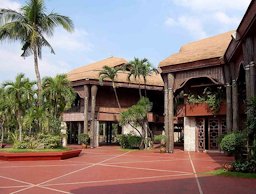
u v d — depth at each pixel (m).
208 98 21.89
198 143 22.75
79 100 30.52
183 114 23.56
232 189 8.04
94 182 9.17
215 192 7.66
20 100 21.50
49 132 18.91
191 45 23.53
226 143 12.30
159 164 14.09
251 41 12.07
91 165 13.75
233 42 14.53
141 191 7.79
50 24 19.86
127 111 24.45
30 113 18.31
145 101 25.11
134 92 31.78
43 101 19.08
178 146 30.27
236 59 16.61
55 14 19.67
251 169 10.75
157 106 33.38
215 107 21.25
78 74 29.28
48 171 11.73
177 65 20.58
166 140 21.41
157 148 26.14
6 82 21.48
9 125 29.58
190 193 7.54
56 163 14.58
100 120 29.12
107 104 29.94
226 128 19.53
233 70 17.41
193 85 22.66
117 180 9.54
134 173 11.12
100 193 7.55
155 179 9.73
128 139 26.16
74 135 34.47
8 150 16.52
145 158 17.20
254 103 10.77
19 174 10.92
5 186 8.54
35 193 7.57
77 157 17.80
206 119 22.69
